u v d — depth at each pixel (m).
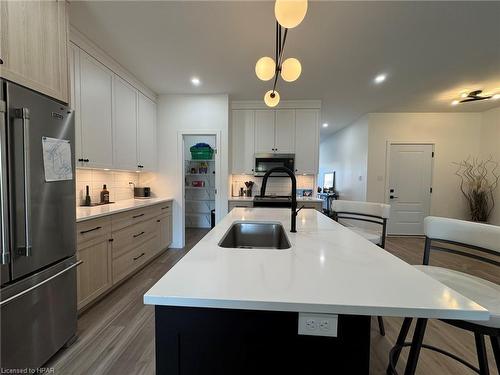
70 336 1.63
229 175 4.17
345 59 2.69
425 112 4.75
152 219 3.19
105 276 2.20
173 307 0.70
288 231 1.42
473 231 1.24
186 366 0.70
